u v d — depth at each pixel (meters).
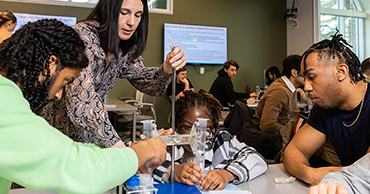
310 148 1.40
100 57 1.28
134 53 1.51
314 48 1.20
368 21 5.15
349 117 1.26
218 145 1.47
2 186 0.75
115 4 1.23
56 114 1.36
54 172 0.63
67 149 0.66
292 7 6.32
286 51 6.75
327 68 1.16
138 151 0.80
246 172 1.24
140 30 1.45
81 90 1.16
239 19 6.40
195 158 1.14
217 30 6.17
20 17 5.23
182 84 5.40
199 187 1.13
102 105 1.21
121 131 5.60
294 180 1.28
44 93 0.73
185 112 1.35
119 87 5.74
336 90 1.18
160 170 1.28
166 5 5.95
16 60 0.68
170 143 1.03
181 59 1.14
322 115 1.37
